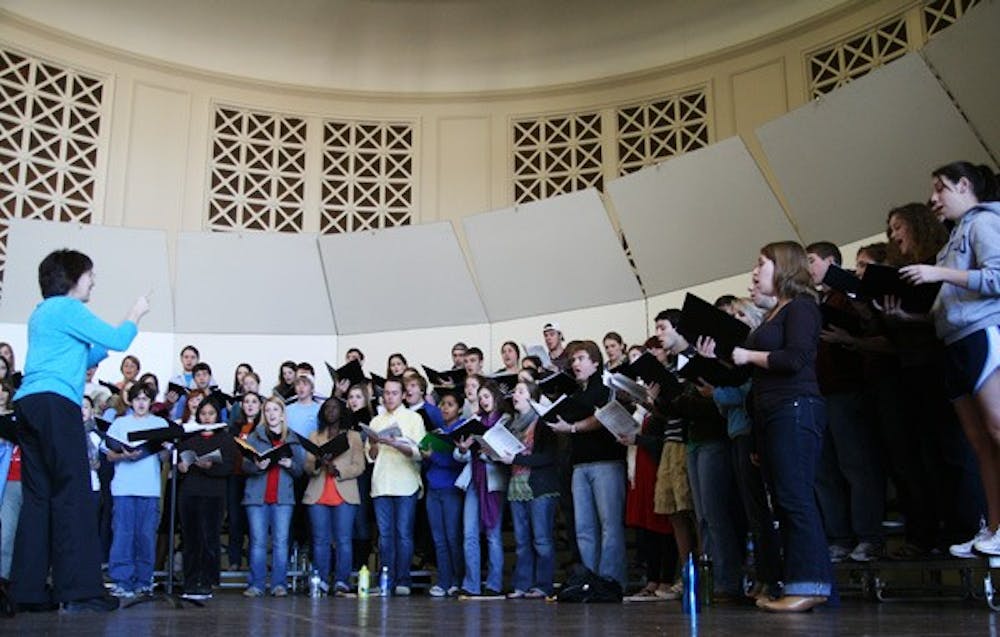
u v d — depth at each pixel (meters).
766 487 3.91
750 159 7.30
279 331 9.08
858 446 4.20
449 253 8.92
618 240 8.30
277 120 10.19
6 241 8.59
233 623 3.00
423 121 10.41
